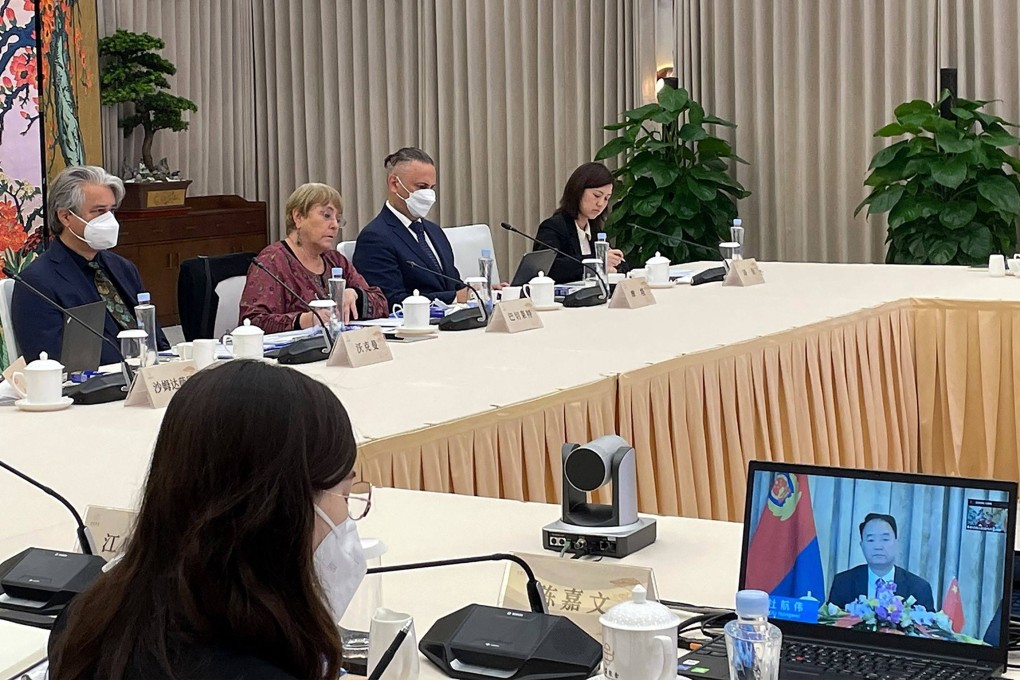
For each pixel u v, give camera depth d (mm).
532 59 7836
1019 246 6773
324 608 1042
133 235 7742
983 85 6672
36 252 6660
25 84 6570
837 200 7145
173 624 1004
